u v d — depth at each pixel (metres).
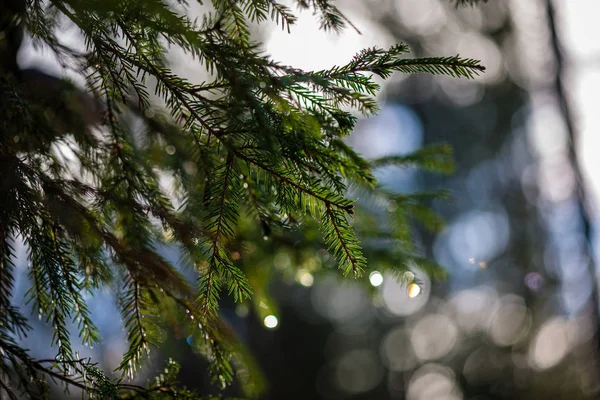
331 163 1.18
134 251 1.31
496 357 4.85
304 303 6.94
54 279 1.25
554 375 3.42
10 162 1.25
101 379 1.26
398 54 1.20
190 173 1.52
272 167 1.19
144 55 1.20
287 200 1.20
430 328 6.46
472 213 5.88
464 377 5.26
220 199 1.20
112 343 2.07
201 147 1.26
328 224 1.20
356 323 7.51
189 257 1.37
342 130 1.19
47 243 1.26
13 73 1.43
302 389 6.69
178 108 1.21
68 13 1.20
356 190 1.68
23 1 1.27
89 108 1.47
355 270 1.21
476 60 1.19
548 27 2.81
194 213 1.42
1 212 1.23
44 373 1.25
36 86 1.44
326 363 6.98
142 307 1.30
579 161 2.73
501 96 5.10
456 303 6.01
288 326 6.77
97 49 1.21
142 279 1.30
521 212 4.89
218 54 1.17
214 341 1.35
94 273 1.32
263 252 1.62
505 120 5.27
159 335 1.30
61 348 1.26
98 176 1.39
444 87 5.88
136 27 1.20
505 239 5.27
